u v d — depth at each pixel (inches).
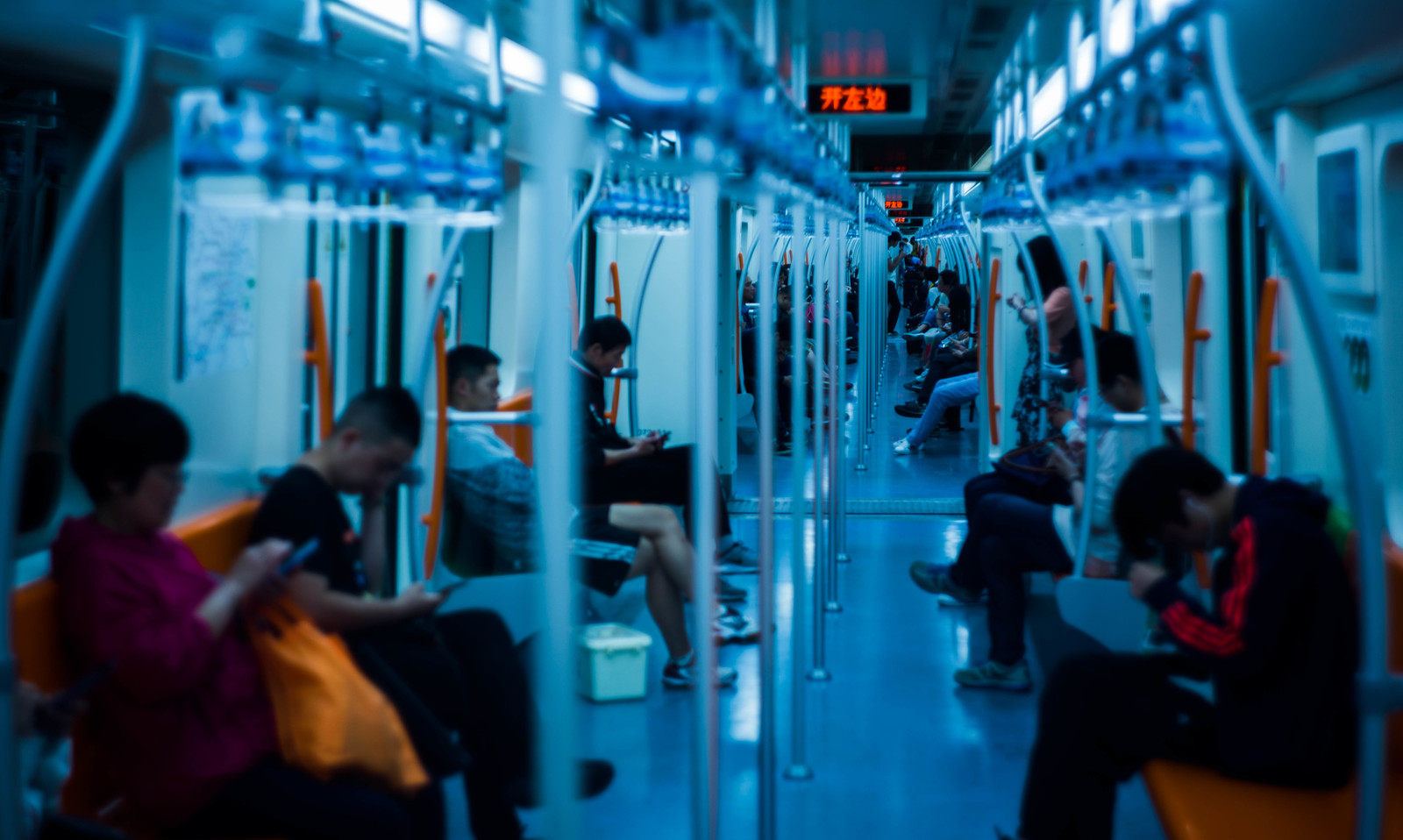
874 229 511.2
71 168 136.6
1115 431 181.6
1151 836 147.6
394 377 207.9
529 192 258.8
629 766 165.9
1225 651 112.7
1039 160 198.7
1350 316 151.2
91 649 101.5
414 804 114.7
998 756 172.1
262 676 108.5
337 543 123.3
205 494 148.3
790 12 146.2
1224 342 191.0
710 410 103.7
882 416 569.3
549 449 71.6
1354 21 118.8
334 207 112.5
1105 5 121.6
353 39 129.6
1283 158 162.6
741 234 581.0
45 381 136.2
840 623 237.9
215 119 95.4
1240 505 119.0
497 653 140.9
